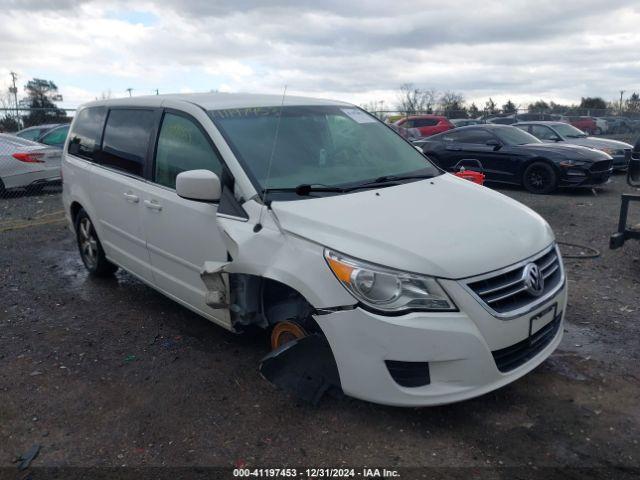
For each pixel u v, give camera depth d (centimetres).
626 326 458
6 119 1880
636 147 588
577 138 1449
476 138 1241
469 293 298
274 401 355
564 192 1169
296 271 320
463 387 301
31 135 1695
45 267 663
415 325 291
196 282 414
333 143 426
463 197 386
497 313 305
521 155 1147
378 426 324
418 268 296
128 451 312
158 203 434
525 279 320
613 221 866
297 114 436
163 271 452
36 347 445
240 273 358
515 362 324
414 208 353
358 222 327
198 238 398
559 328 361
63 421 343
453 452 301
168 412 348
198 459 304
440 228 328
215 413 345
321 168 396
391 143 464
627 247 695
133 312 512
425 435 316
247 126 406
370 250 304
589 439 310
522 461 293
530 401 348
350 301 300
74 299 550
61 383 388
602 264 629
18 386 384
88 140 562
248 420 336
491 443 308
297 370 338
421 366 299
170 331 468
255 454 305
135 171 472
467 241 318
